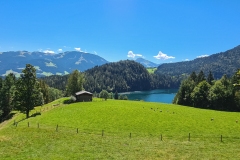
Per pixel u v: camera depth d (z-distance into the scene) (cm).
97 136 4659
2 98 10906
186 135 5066
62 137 4294
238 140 4703
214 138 4844
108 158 3228
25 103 7525
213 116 7588
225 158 3375
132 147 3853
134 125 5903
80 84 13062
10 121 8594
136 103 10556
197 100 12075
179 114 7712
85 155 3309
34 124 5844
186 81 13500
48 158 3111
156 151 3647
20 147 3544
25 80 7600
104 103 10138
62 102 11244
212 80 14675
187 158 3328
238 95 11194
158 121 6431
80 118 6681
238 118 7294
